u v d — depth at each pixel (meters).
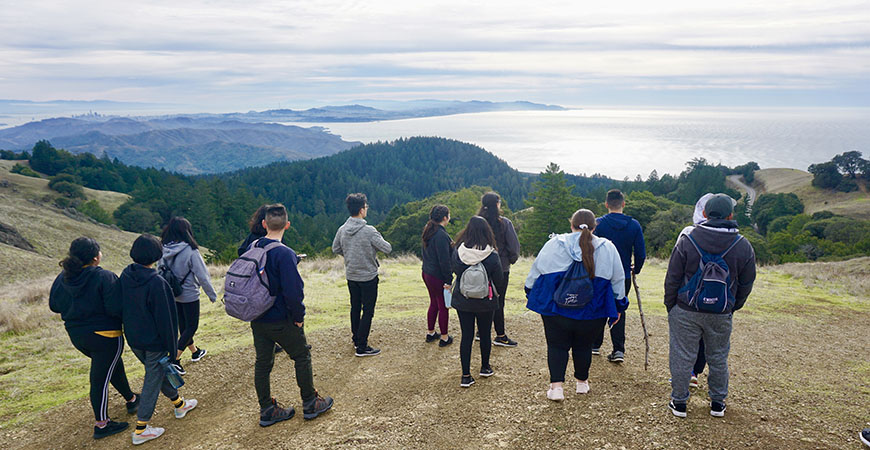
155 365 3.78
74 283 3.59
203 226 90.94
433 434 3.62
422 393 4.42
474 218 4.27
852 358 5.49
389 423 3.83
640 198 72.06
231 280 3.58
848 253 48.19
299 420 3.98
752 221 98.19
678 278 3.50
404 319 7.10
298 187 191.38
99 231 59.94
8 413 4.40
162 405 4.45
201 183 100.50
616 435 3.44
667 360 5.12
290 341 3.78
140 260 3.68
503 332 5.70
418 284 10.98
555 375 3.96
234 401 4.46
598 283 3.65
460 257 4.25
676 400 3.64
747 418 3.63
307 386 3.94
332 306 8.45
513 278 11.88
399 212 87.25
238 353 5.71
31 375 5.53
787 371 4.93
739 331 6.75
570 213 52.72
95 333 3.71
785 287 10.84
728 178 156.00
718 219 3.38
